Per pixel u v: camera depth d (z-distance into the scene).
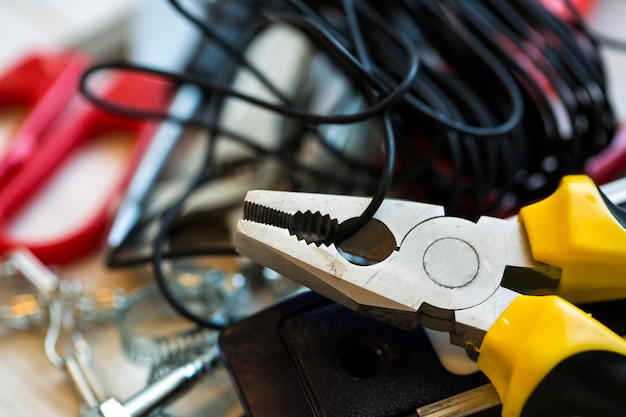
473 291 0.29
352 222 0.30
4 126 0.55
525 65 0.49
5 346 0.43
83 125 0.52
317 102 0.50
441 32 0.45
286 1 0.43
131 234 0.43
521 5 0.46
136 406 0.33
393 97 0.34
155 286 0.42
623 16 0.61
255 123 0.48
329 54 0.44
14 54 0.59
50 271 0.43
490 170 0.40
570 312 0.26
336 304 0.34
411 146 0.43
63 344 0.40
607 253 0.29
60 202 0.50
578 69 0.44
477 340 0.29
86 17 0.61
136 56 0.56
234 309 0.43
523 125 0.44
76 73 0.54
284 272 0.30
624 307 0.32
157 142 0.48
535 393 0.26
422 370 0.31
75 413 0.40
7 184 0.49
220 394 0.40
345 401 0.31
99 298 0.42
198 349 0.38
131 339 0.40
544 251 0.30
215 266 0.47
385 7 0.48
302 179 0.47
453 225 0.31
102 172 0.52
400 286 0.29
